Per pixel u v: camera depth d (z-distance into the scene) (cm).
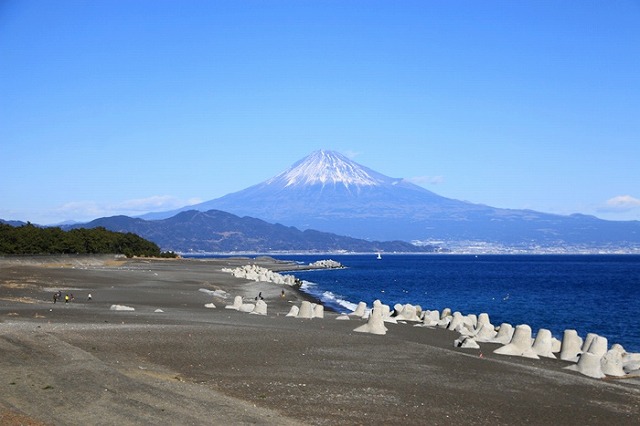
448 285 13412
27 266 10125
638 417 2084
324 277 16438
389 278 16275
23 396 1778
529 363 3123
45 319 3716
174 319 4128
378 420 1880
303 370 2552
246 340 3173
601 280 15762
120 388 1919
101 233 17738
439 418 1950
